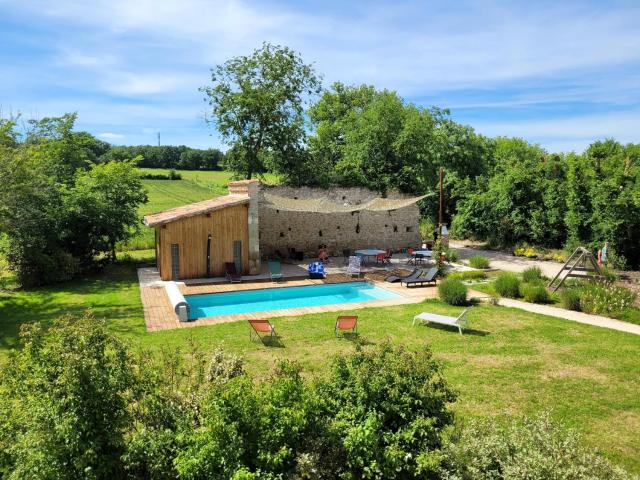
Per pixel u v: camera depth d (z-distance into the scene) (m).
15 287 17.83
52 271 18.39
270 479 4.53
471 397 8.38
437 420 5.43
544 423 5.59
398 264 23.73
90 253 20.95
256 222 20.23
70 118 25.77
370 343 11.27
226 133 26.91
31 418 4.91
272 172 29.38
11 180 16.83
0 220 16.59
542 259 25.14
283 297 17.44
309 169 27.52
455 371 9.58
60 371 4.86
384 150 27.88
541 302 15.69
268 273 20.88
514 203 28.00
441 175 22.09
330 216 25.84
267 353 10.66
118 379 5.12
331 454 5.07
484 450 5.26
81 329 5.16
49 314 14.05
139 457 4.88
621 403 8.20
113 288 17.73
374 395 5.36
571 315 14.02
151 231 31.58
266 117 26.50
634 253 23.12
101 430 4.86
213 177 68.94
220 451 4.65
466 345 11.21
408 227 27.77
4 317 13.73
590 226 24.28
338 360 5.96
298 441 5.05
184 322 13.23
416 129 27.20
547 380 9.16
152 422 5.43
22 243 17.67
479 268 22.02
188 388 6.49
